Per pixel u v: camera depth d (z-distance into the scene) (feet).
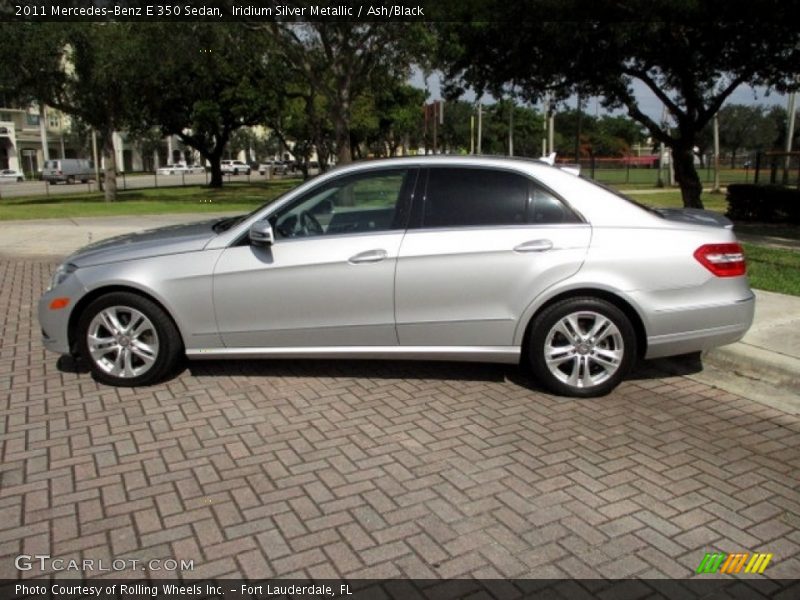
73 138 256.32
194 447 14.23
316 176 17.65
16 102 95.66
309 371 18.79
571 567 10.28
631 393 17.39
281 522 11.44
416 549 10.71
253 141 314.55
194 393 17.20
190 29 69.05
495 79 53.11
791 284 27.40
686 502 12.15
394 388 17.58
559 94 54.90
